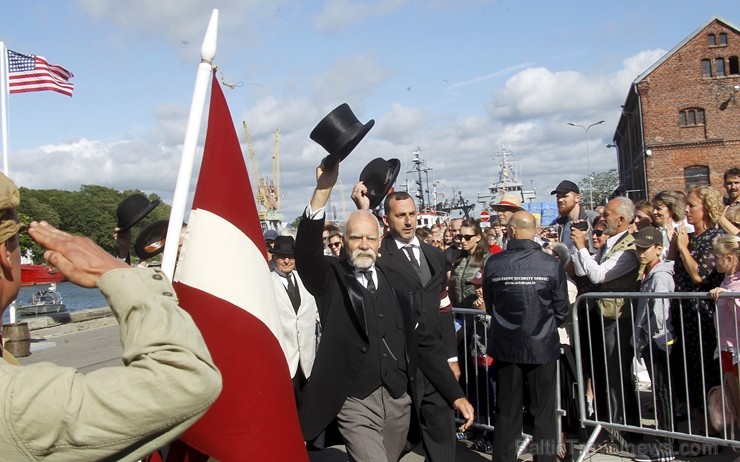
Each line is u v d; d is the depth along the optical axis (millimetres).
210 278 2158
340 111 3402
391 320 4047
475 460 5738
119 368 1345
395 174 4574
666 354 5234
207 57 2137
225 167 2291
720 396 4984
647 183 42969
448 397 4281
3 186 1445
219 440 2041
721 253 4902
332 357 3961
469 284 6551
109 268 1486
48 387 1280
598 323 5703
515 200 8117
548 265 4918
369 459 3850
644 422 5668
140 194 5473
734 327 4832
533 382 4957
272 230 7121
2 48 14750
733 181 6762
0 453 1246
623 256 5566
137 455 1369
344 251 4492
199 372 1350
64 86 15180
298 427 2176
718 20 41969
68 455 1279
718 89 42000
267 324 2197
